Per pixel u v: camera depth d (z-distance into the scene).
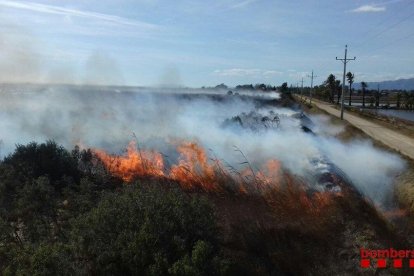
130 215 11.23
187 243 10.71
